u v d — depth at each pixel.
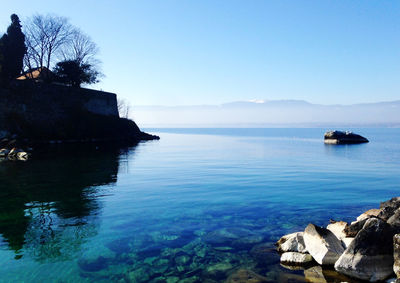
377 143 59.16
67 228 9.46
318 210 11.49
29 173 20.89
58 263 7.09
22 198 13.45
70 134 53.56
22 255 7.48
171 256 7.50
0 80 46.12
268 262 7.16
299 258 7.16
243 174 20.55
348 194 14.23
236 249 7.91
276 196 13.80
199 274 6.61
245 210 11.51
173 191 14.92
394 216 7.69
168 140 71.69
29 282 6.22
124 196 13.84
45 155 32.84
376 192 14.69
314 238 7.54
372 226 6.75
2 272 6.61
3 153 33.34
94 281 6.30
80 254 7.59
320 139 81.19
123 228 9.49
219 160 29.45
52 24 58.12
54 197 13.66
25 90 49.00
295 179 18.50
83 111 58.12
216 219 10.41
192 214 11.00
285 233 9.06
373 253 6.46
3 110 45.53
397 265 6.19
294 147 48.66
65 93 55.69
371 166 24.91
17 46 48.59
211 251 7.79
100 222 10.06
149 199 13.25
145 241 8.45
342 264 6.59
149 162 27.62
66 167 23.97
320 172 21.47
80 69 61.09
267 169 23.08
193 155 34.75
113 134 62.56
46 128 50.66
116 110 68.81
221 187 15.92
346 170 22.53
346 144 56.59
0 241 8.39
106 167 24.06
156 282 6.28
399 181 17.78
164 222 10.09
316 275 6.51
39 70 58.56
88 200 13.07
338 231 8.31
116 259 7.32
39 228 9.44
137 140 66.88
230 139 79.19
